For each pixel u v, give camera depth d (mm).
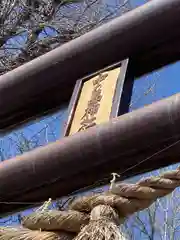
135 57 2037
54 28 4082
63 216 1311
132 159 1645
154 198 1344
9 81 2250
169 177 1354
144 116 1604
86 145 1678
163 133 1565
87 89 2064
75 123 1942
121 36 2031
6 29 4090
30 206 1870
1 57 3828
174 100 1579
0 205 1912
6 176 1822
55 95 2221
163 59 2039
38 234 1312
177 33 1961
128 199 1324
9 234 1308
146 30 1990
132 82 1977
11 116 2322
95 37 2086
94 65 2096
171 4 1948
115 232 1242
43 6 4270
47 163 1742
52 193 1803
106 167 1683
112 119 1687
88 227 1266
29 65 2234
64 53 2148
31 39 4023
